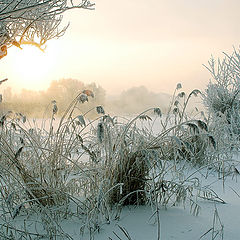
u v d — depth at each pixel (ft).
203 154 13.56
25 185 7.25
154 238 6.21
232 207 8.14
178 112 13.28
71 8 8.87
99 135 6.87
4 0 8.18
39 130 10.81
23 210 7.52
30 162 8.78
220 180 11.45
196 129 7.15
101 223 6.78
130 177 7.95
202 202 8.56
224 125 15.56
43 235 6.22
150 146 8.48
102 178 7.54
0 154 8.27
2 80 9.29
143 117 8.27
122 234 6.39
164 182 8.22
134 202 8.16
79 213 7.38
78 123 9.77
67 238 6.20
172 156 13.10
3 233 5.97
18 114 10.75
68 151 8.66
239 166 13.66
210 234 6.39
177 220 7.13
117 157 8.34
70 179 8.05
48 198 7.52
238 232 6.49
